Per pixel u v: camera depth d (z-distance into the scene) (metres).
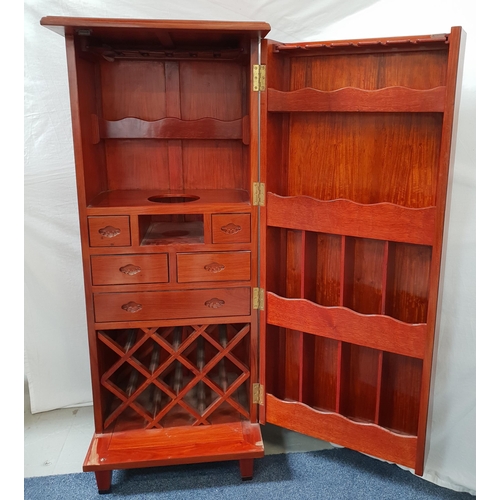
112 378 1.86
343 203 1.48
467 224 1.73
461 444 1.83
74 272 2.03
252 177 1.58
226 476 1.76
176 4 1.83
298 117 1.61
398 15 1.74
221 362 1.95
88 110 1.62
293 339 1.80
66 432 2.00
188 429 1.78
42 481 1.73
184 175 1.89
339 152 1.57
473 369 1.79
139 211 1.57
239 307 1.69
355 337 1.56
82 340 2.11
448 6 1.67
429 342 1.46
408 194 1.49
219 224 1.61
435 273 1.41
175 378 1.86
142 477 1.75
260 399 1.78
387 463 1.84
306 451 1.91
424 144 1.44
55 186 1.93
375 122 1.50
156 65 1.77
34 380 2.09
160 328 1.95
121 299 1.63
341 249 1.54
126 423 1.80
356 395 1.75
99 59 1.71
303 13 1.83
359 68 1.49
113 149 1.84
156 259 1.61
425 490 1.71
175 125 1.76
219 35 1.51
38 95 1.84
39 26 1.79
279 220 1.59
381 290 1.59
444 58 1.37
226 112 1.84
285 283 1.76
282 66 1.58
